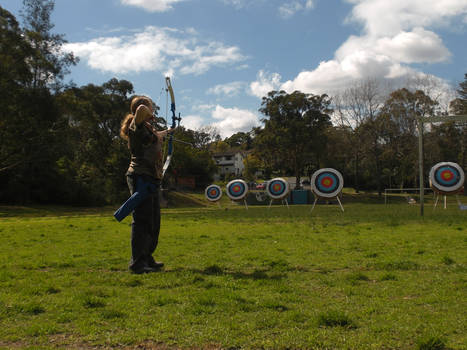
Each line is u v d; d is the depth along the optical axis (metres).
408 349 3.01
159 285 4.99
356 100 57.03
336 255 7.04
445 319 3.57
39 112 39.94
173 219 17.78
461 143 54.00
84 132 56.28
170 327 3.46
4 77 36.34
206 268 5.94
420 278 5.15
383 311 3.84
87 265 6.49
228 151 122.50
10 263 6.73
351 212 20.33
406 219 14.42
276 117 60.81
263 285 4.90
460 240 8.47
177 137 71.06
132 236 5.95
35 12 41.75
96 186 49.41
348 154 63.78
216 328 3.43
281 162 64.75
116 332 3.38
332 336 3.24
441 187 21.61
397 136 55.66
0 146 39.44
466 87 52.66
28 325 3.58
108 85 59.34
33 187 47.28
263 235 10.33
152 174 5.92
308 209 27.05
